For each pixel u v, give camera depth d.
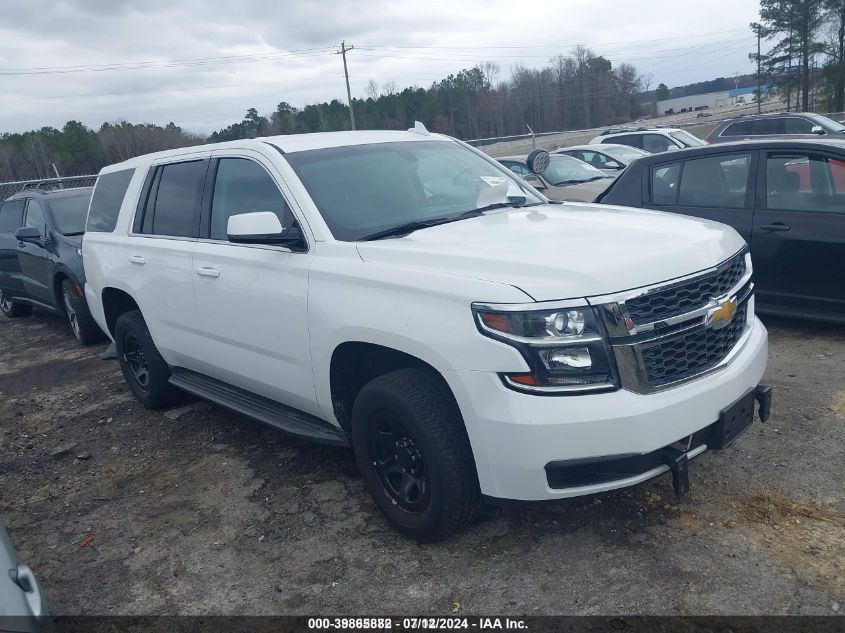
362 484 4.26
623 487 3.05
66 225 8.73
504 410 2.96
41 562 3.79
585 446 2.92
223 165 4.61
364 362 3.83
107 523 4.14
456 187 4.47
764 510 3.56
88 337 8.29
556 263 3.09
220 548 3.75
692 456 3.17
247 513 4.07
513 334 2.93
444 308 3.12
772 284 6.11
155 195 5.24
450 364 3.08
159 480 4.61
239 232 3.72
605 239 3.40
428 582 3.29
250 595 3.35
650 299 3.06
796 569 3.12
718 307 3.28
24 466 5.07
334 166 4.23
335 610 3.18
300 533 3.81
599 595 3.08
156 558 3.72
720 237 3.61
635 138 17.38
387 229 3.90
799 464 3.96
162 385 5.60
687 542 3.37
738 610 2.92
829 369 5.26
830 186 5.84
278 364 4.11
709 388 3.16
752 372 3.45
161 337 5.21
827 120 17.11
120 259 5.45
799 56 52.97
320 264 3.72
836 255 5.73
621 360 2.96
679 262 3.21
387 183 4.25
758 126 17.86
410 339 3.21
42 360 7.99
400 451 3.49
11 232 9.91
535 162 6.25
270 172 4.19
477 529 3.63
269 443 5.00
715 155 6.52
